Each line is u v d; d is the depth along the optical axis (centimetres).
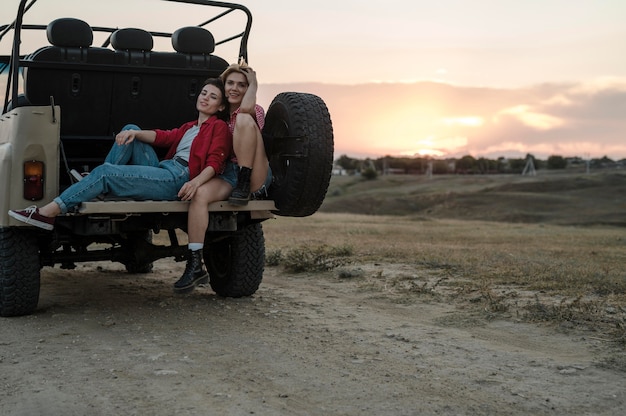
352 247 1156
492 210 9781
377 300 739
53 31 633
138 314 660
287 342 547
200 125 628
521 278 834
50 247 648
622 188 11125
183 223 627
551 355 511
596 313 629
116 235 685
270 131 641
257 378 449
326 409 390
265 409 389
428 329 596
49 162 587
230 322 623
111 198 581
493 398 412
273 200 639
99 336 567
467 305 689
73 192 567
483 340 556
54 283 872
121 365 479
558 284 787
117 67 656
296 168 599
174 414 379
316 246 1223
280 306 704
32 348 528
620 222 8219
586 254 1267
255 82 616
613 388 432
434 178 15762
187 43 687
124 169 580
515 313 645
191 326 606
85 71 651
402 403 402
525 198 10250
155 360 492
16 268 625
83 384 434
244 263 725
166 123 714
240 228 699
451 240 1703
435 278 859
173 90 696
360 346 536
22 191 580
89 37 644
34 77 638
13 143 582
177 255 709
